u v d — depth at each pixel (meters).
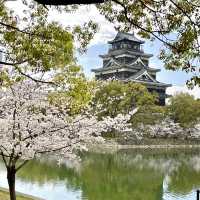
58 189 24.42
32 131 14.93
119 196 23.30
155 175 32.75
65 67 11.30
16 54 9.00
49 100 14.28
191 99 82.88
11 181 15.12
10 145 14.24
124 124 20.47
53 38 8.73
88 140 17.02
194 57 7.70
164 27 7.64
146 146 70.94
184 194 24.64
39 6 8.91
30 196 19.70
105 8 8.24
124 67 95.62
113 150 58.97
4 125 14.43
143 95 67.00
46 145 15.15
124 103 59.81
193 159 50.69
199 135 87.88
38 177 28.52
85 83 11.19
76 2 5.11
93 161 41.03
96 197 22.64
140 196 23.59
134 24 7.63
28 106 14.98
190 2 7.41
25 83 14.48
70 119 15.42
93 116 16.64
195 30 7.43
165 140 77.00
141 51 104.00
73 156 16.56
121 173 32.75
